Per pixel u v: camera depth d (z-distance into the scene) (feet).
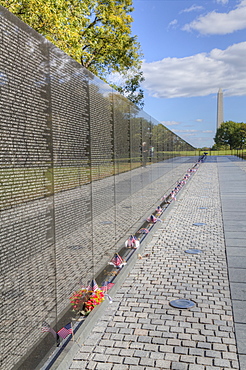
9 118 10.62
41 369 11.19
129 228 29.04
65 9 48.11
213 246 26.12
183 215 38.73
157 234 30.63
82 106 17.99
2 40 10.30
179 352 12.49
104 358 12.28
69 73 16.11
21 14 41.86
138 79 116.47
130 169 29.89
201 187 63.57
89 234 18.72
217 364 11.69
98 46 75.31
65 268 15.14
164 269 21.48
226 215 37.52
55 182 14.30
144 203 36.11
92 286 16.25
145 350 12.69
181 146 96.99
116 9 78.23
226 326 14.21
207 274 20.29
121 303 16.80
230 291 17.72
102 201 21.52
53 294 13.60
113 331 14.12
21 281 11.10
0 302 9.89
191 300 16.81
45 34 46.01
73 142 16.55
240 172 92.53
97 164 20.59
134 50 88.94
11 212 10.66
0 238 10.01
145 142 37.83
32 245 11.94
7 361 10.14
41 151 12.87
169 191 55.06
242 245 25.96
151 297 17.38
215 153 312.09
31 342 11.53
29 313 11.56
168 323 14.65
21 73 11.45
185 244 27.02
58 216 14.52
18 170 11.13
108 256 22.30
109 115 23.61
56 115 14.48
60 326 13.98
